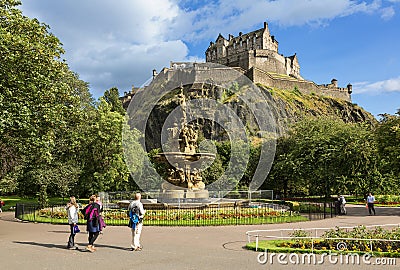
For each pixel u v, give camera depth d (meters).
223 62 134.88
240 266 9.97
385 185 44.44
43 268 9.81
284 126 89.12
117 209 23.81
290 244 12.77
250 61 121.19
